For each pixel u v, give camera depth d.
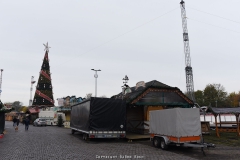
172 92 22.53
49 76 67.31
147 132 22.78
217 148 15.28
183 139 13.45
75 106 25.19
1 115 23.39
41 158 11.43
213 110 22.86
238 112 21.33
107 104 18.77
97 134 18.11
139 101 21.09
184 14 60.44
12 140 19.38
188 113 13.90
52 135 24.78
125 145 16.62
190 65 60.09
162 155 12.48
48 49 69.19
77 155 12.26
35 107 63.41
